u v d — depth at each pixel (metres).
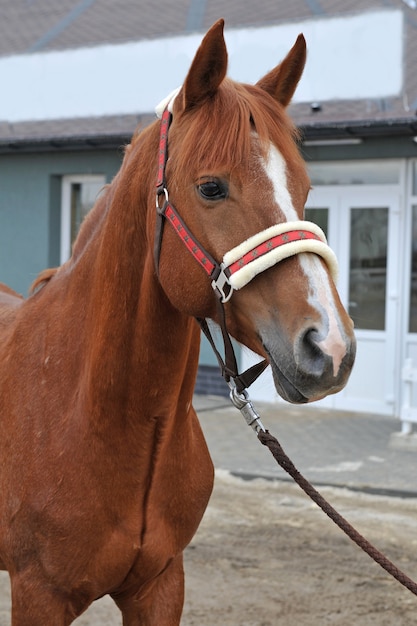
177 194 1.86
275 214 1.74
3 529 2.24
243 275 1.73
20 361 2.34
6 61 9.27
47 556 2.13
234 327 1.87
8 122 9.62
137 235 2.07
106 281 2.11
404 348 7.86
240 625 3.57
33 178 9.40
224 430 7.29
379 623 3.62
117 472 2.09
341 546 4.56
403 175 7.78
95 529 2.09
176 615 2.36
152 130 2.08
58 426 2.16
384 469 5.97
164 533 2.22
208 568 4.23
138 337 2.04
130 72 8.59
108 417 2.07
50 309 2.35
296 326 1.68
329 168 8.19
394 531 4.77
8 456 2.24
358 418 7.82
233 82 1.93
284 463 2.14
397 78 7.38
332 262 1.76
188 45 8.26
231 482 5.72
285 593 3.93
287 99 2.13
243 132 1.77
